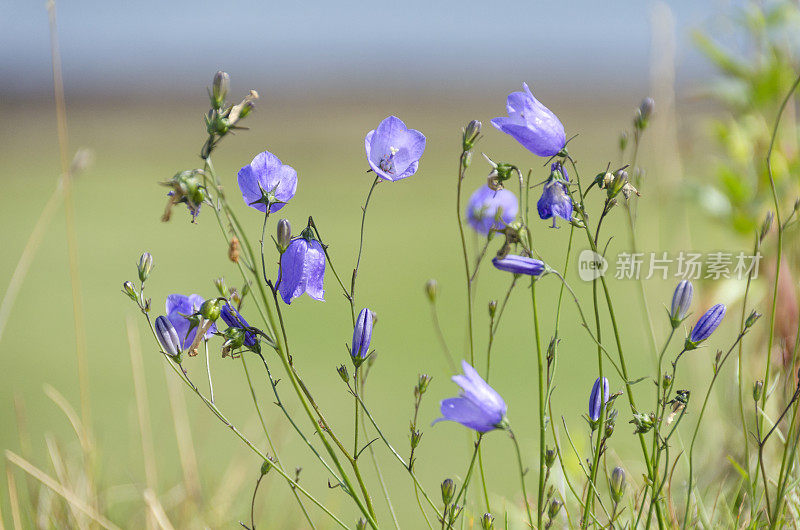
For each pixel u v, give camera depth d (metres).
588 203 2.46
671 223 1.29
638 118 1.02
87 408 1.12
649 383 1.81
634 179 1.05
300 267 0.95
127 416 1.89
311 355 2.38
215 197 0.93
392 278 3.28
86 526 1.07
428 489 1.50
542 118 0.95
